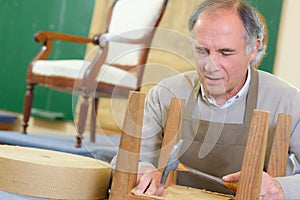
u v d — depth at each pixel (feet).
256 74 5.04
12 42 16.28
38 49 15.75
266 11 11.08
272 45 10.97
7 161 3.51
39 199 3.51
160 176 3.67
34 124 15.35
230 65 4.45
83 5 14.88
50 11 15.58
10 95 16.17
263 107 4.91
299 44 10.92
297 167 4.88
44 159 3.70
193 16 4.57
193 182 4.85
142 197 3.39
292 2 11.04
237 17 4.42
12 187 3.51
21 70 16.03
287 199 3.76
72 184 3.56
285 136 4.01
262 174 3.51
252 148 3.17
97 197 3.72
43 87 15.20
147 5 10.88
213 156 4.85
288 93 4.96
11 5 16.37
